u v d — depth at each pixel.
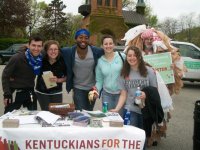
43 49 5.74
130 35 6.70
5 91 5.47
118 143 4.17
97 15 49.53
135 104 5.27
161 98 5.91
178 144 6.92
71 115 4.53
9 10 44.72
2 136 4.04
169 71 6.54
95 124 4.20
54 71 5.82
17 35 51.53
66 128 4.12
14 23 45.50
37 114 4.50
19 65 5.53
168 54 6.52
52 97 5.89
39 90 5.85
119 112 5.52
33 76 5.66
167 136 7.53
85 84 6.00
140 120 5.34
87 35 5.75
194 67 15.44
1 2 44.62
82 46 5.73
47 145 4.08
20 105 5.68
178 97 13.37
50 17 55.38
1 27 45.22
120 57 5.67
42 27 55.56
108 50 5.59
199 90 15.67
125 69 5.30
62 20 55.41
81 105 6.05
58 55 5.78
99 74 5.78
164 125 6.58
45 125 4.21
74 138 4.10
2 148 4.05
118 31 50.16
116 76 5.61
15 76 5.61
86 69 5.89
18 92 5.62
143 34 6.56
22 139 4.05
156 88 5.27
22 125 4.24
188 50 15.51
